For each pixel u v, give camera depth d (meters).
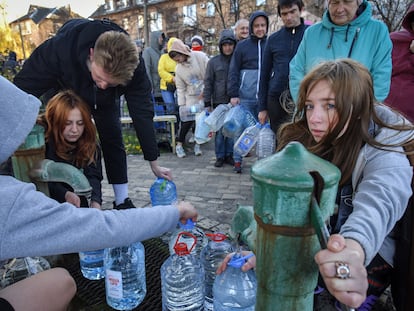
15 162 1.50
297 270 0.60
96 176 2.30
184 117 4.66
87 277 1.72
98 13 30.38
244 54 3.61
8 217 0.84
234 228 1.01
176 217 1.15
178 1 24.20
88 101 2.11
